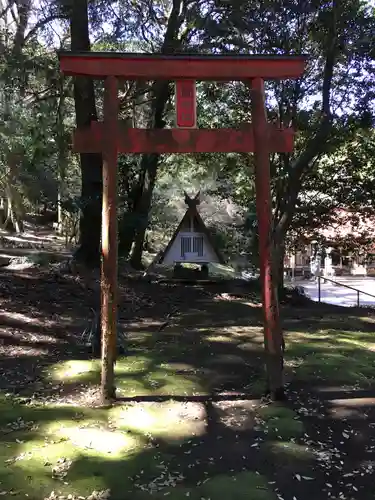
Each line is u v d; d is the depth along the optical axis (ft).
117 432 11.84
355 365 17.31
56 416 12.58
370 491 9.64
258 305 28.73
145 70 13.52
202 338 20.88
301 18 27.63
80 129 13.42
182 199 59.16
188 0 30.22
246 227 32.96
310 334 22.22
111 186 13.46
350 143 32.83
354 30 26.81
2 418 12.36
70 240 52.60
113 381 13.73
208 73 13.70
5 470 9.84
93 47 35.91
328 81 26.68
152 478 9.92
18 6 31.35
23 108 31.17
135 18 34.78
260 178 13.92
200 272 35.27
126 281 32.01
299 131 30.42
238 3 26.43
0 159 37.14
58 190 36.65
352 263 70.03
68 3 27.89
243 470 10.30
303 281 66.23
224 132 14.05
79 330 20.72
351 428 12.41
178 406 13.53
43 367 16.39
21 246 45.39
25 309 22.47
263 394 14.42
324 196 34.47
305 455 10.99
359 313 28.50
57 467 10.12
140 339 20.47
